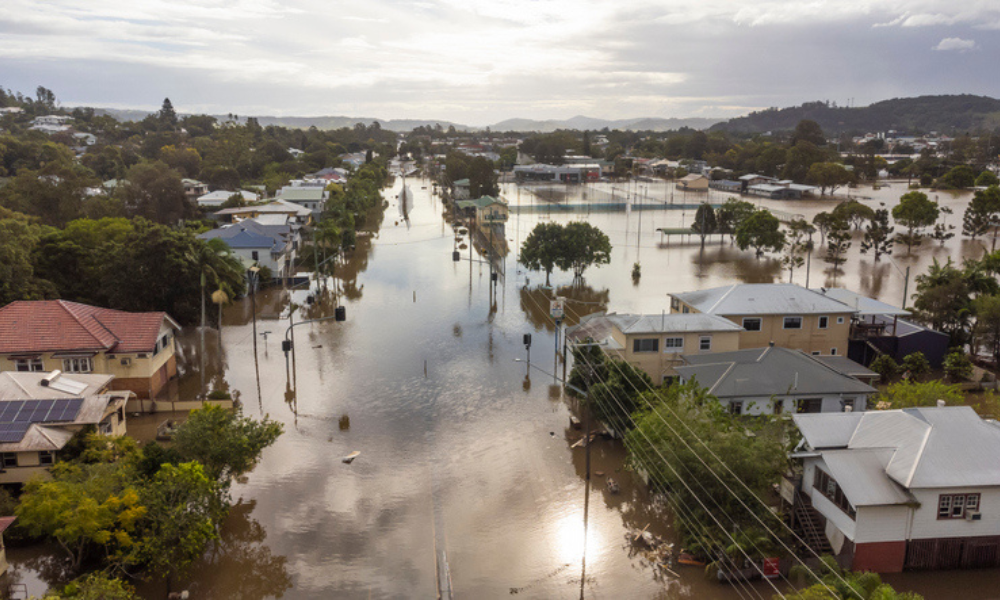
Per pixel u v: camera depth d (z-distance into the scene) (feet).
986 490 97.45
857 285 307.37
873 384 175.73
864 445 107.04
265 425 132.57
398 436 156.35
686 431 112.57
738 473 104.47
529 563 108.47
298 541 114.62
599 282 313.12
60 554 107.24
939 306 209.97
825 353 188.55
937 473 97.30
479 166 600.39
